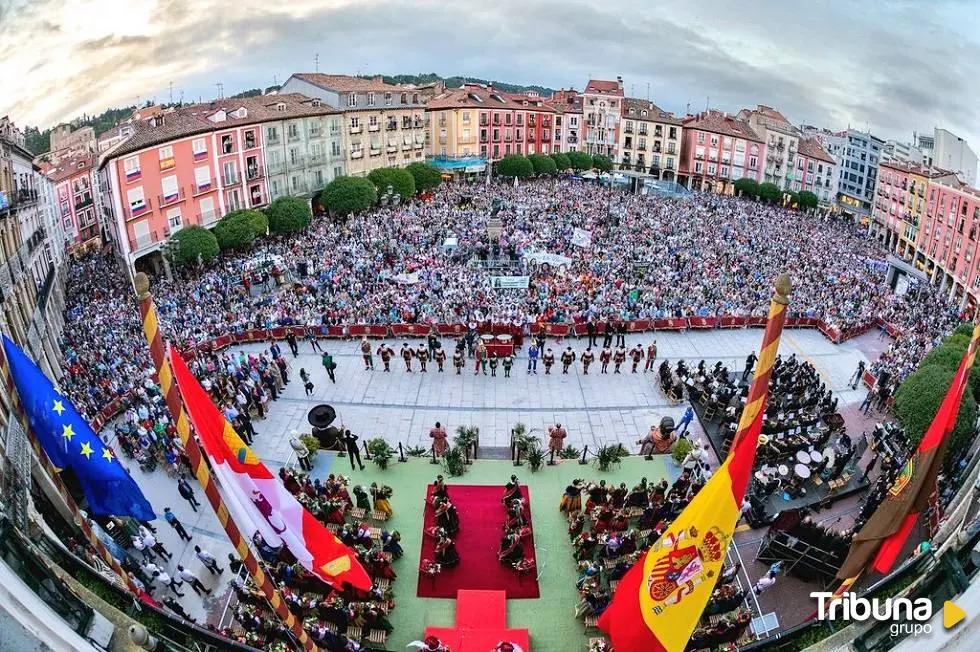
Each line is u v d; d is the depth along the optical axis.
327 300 45.31
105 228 74.75
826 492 26.81
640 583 13.90
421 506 25.30
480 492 26.05
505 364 36.06
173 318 42.50
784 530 21.91
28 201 49.91
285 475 23.95
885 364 37.31
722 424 30.59
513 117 109.56
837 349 42.94
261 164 72.19
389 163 91.56
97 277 61.91
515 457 28.31
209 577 22.08
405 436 30.97
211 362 35.31
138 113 70.50
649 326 43.03
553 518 24.67
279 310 42.75
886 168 95.50
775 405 31.27
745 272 54.50
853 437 32.38
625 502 24.23
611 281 49.75
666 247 60.31
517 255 56.16
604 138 119.62
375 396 34.53
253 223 60.53
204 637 12.80
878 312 47.62
